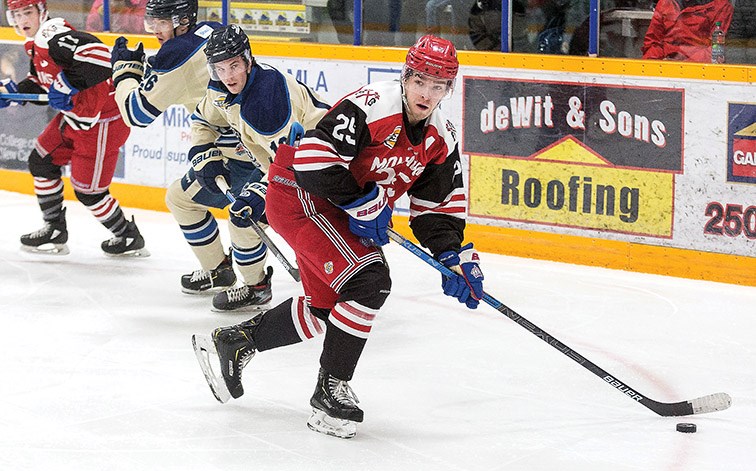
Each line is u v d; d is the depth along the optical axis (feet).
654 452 30.42
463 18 55.42
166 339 41.68
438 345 40.81
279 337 33.30
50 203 54.34
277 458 30.09
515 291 48.37
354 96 29.84
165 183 65.31
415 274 51.60
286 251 56.18
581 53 52.31
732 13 48.85
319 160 29.55
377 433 32.04
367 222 30.42
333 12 59.47
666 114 49.70
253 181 43.47
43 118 68.44
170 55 42.80
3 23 71.10
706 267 49.70
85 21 68.85
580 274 51.13
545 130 52.85
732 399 34.99
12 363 38.60
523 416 33.42
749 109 47.73
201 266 49.88
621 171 51.16
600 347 40.57
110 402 34.65
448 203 32.19
